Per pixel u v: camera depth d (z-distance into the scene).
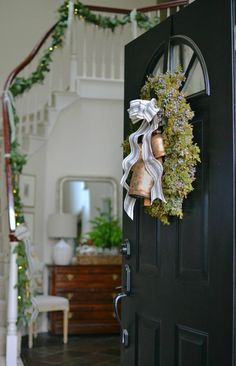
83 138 6.53
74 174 6.47
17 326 4.36
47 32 5.48
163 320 2.07
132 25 5.12
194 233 1.92
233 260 1.70
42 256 6.30
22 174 6.00
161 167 2.00
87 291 5.98
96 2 7.65
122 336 2.41
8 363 4.11
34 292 5.48
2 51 7.36
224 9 1.82
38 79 5.36
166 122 1.99
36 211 6.23
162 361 2.06
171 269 2.04
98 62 7.20
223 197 1.77
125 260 2.43
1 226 5.36
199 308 1.85
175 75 2.02
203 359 1.80
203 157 1.89
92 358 4.71
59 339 5.66
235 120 1.74
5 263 4.82
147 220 2.25
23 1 7.55
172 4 5.04
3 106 4.84
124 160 2.12
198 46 1.97
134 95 2.43
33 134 6.08
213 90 1.86
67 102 6.33
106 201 6.56
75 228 6.21
